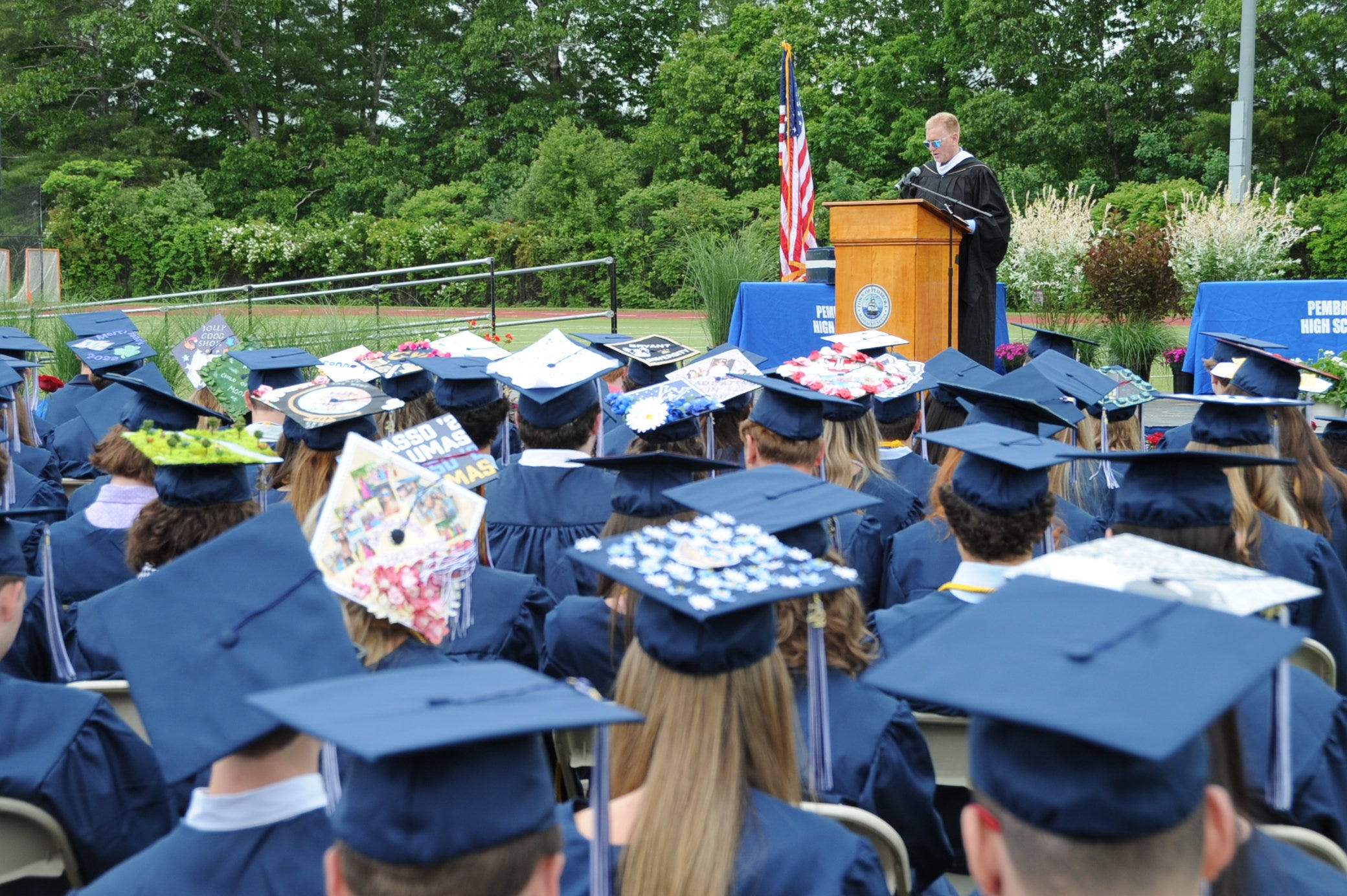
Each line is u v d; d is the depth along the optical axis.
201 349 8.49
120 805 2.35
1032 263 13.13
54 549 3.64
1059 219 13.34
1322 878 1.57
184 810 2.61
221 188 36.88
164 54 37.47
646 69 39.78
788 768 1.78
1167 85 30.38
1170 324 17.14
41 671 3.32
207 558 1.86
